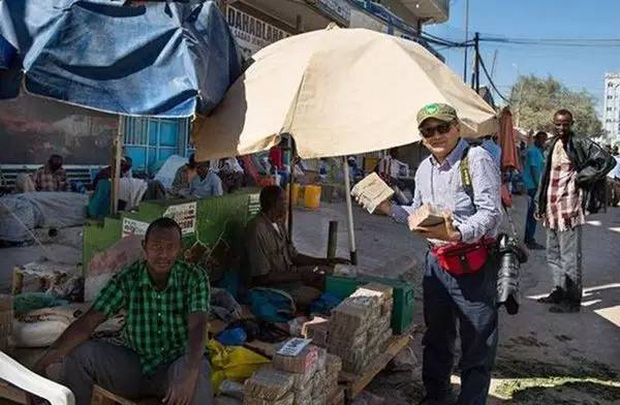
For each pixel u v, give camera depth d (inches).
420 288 297.9
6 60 119.5
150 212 176.9
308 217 493.4
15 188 382.3
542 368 195.3
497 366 195.2
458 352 201.9
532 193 397.1
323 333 155.1
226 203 207.0
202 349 113.2
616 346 218.7
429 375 151.8
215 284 204.4
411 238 441.4
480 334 137.2
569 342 221.6
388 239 429.1
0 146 429.4
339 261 223.8
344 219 504.7
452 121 129.5
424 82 148.1
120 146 233.1
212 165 429.7
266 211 199.3
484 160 129.4
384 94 148.5
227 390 130.3
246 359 141.9
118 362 119.0
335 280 190.4
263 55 169.0
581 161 248.1
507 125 402.3
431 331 149.7
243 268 198.7
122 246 171.3
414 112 143.4
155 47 134.6
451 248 135.3
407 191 647.1
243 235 204.5
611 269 348.8
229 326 163.8
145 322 120.5
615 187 668.1
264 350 152.1
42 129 453.1
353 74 152.8
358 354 148.9
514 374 189.2
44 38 122.1
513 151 403.9
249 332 161.9
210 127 156.6
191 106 133.0
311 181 604.7
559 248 261.9
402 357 184.9
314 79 151.4
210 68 147.4
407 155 861.8
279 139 143.9
